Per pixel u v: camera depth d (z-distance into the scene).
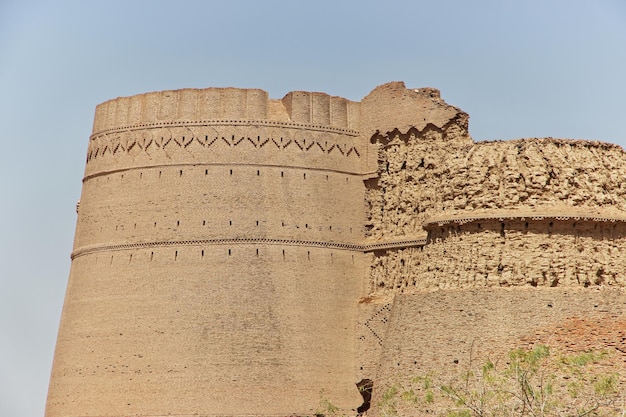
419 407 73.81
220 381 80.94
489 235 75.62
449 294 75.44
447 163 79.06
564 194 75.81
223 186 84.50
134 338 82.62
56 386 84.75
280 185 85.06
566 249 74.50
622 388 66.81
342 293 84.75
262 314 82.31
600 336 70.81
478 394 63.03
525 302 73.00
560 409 62.00
